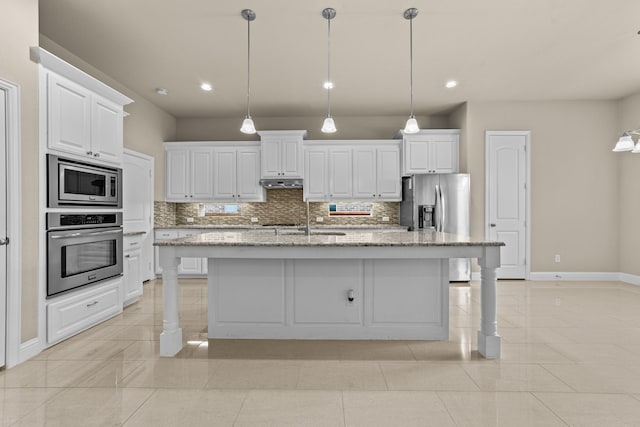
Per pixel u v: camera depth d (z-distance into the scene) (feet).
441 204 16.66
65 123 9.08
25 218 7.93
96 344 8.96
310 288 9.38
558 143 17.34
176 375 7.28
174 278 8.39
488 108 17.35
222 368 7.63
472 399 6.33
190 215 19.99
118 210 11.48
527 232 17.35
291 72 13.75
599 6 9.50
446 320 9.29
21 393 6.50
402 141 18.31
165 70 13.53
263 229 17.98
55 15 9.77
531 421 5.65
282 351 8.58
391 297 9.34
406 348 8.76
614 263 17.28
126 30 10.61
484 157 17.33
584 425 5.54
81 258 9.66
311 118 19.89
